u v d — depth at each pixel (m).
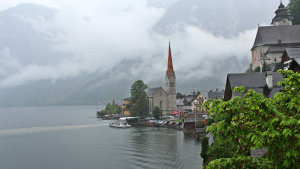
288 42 108.06
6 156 63.28
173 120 127.62
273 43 108.31
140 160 56.19
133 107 148.88
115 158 59.06
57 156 62.56
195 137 82.44
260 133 10.73
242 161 12.43
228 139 12.58
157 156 59.16
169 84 166.62
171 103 166.12
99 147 72.00
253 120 11.29
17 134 99.69
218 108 11.56
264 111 10.91
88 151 67.19
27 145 76.69
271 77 40.12
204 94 141.12
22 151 68.69
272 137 10.37
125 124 124.69
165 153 61.88
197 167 49.06
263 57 103.31
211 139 52.25
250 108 10.97
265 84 42.09
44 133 101.88
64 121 161.62
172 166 50.47
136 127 121.50
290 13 139.12
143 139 83.56
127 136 91.12
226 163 12.38
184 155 58.88
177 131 101.94
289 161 10.65
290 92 12.91
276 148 11.20
